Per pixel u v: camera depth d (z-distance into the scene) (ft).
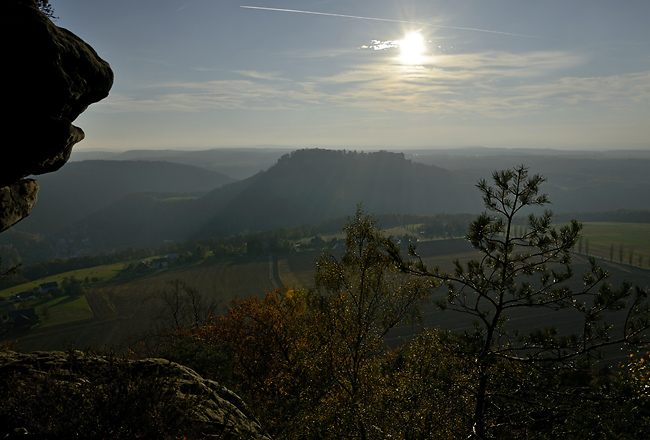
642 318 26.68
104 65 28.76
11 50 23.08
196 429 22.56
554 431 25.91
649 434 23.50
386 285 36.06
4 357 27.45
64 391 19.63
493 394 28.22
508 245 28.91
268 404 39.99
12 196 28.22
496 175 28.91
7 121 24.40
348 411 30.99
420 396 29.81
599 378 28.22
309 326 40.50
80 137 29.78
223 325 74.23
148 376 22.18
